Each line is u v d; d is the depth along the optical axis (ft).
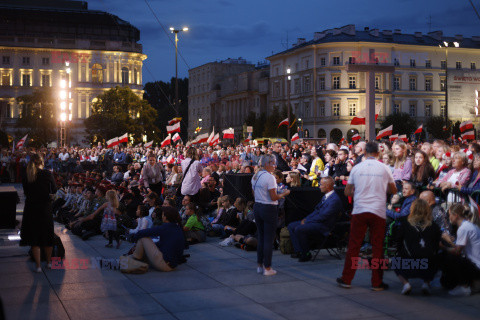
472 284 22.75
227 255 31.73
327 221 29.32
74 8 333.62
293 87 282.56
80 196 47.19
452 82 107.55
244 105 332.80
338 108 258.57
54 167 111.24
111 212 35.06
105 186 41.70
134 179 51.57
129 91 256.93
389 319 19.51
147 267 26.99
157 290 23.57
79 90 315.58
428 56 268.62
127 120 250.16
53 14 320.70
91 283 24.81
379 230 23.25
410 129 239.71
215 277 26.02
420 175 29.04
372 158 23.71
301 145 88.48
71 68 316.60
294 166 48.93
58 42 315.58
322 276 26.04
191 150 41.45
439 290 23.39
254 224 34.60
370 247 29.58
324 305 21.25
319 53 262.88
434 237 22.54
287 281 25.12
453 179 27.76
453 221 23.36
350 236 23.81
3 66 310.45
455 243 23.36
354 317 19.74
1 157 108.17
